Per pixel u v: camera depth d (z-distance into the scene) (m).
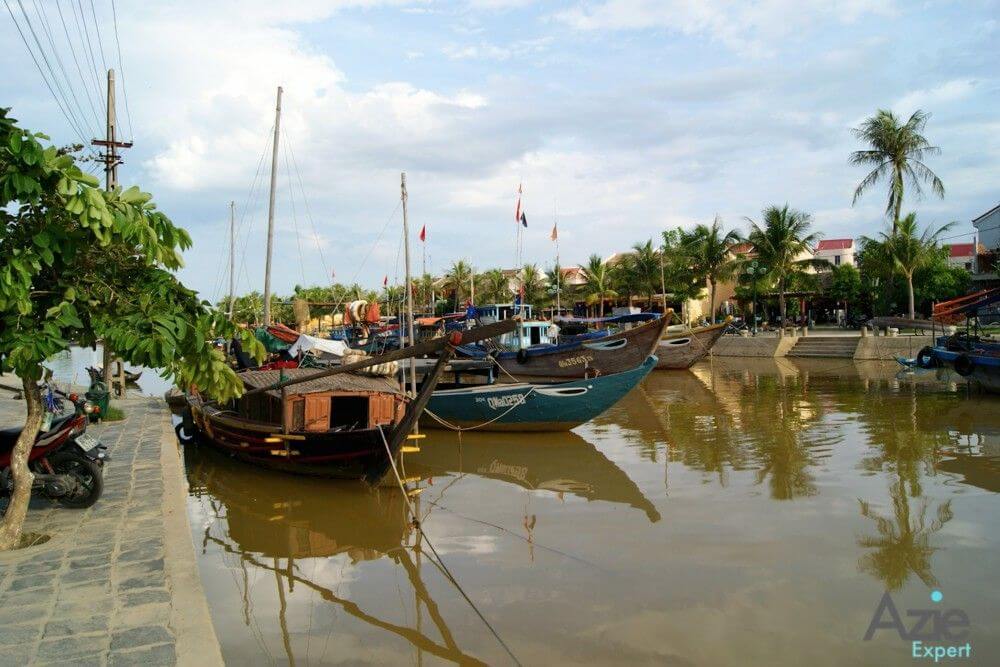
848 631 6.57
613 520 9.99
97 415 15.97
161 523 8.26
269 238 24.83
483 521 10.18
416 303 55.38
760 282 43.72
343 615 7.26
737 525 9.57
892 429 16.09
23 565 6.89
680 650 6.29
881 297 43.94
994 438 14.76
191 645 5.23
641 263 48.72
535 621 6.93
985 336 28.92
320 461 12.04
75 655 5.07
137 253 7.39
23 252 6.23
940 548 8.52
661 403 22.00
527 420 16.28
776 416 18.56
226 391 7.90
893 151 36.72
